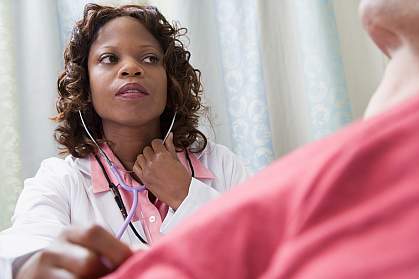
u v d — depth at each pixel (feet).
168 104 4.21
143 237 3.39
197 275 0.85
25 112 4.68
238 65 4.93
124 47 3.79
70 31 4.75
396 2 1.29
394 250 0.69
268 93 5.14
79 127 4.04
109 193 3.59
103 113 3.76
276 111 5.17
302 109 5.14
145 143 3.92
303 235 0.77
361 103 5.25
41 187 3.53
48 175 3.68
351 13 5.30
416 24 1.26
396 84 1.19
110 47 3.77
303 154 0.92
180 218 3.39
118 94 3.66
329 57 4.85
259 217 0.85
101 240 1.19
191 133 4.20
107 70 3.74
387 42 1.35
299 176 0.86
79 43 4.00
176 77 4.25
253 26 4.94
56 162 3.86
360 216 0.74
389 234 0.71
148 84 3.71
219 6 5.01
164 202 3.58
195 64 4.95
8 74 4.58
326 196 0.78
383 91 1.22
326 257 0.73
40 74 4.71
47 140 4.66
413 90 1.12
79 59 4.04
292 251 0.76
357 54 5.28
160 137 4.19
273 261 0.81
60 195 3.51
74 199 3.54
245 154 4.83
